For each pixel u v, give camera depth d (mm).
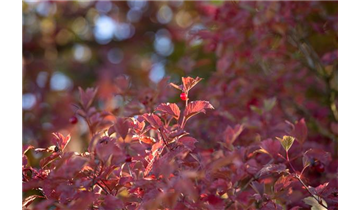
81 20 9117
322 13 4648
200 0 6562
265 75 4957
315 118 4559
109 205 2180
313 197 2557
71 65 8648
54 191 2311
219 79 4621
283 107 4922
